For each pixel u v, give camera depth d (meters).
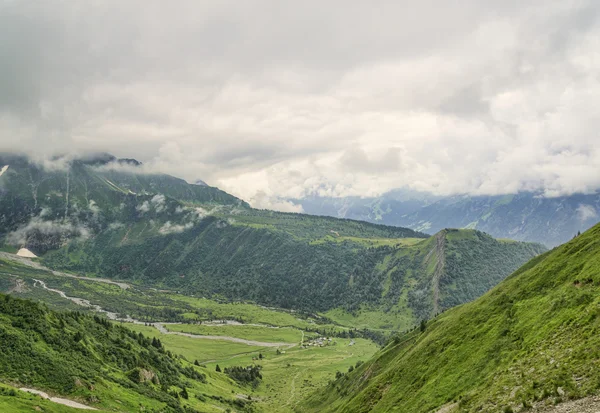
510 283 117.62
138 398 125.94
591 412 42.28
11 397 89.75
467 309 127.19
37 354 118.62
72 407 98.56
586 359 54.03
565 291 83.94
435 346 115.06
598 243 94.00
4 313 131.88
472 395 72.81
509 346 82.69
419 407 89.62
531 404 51.97
